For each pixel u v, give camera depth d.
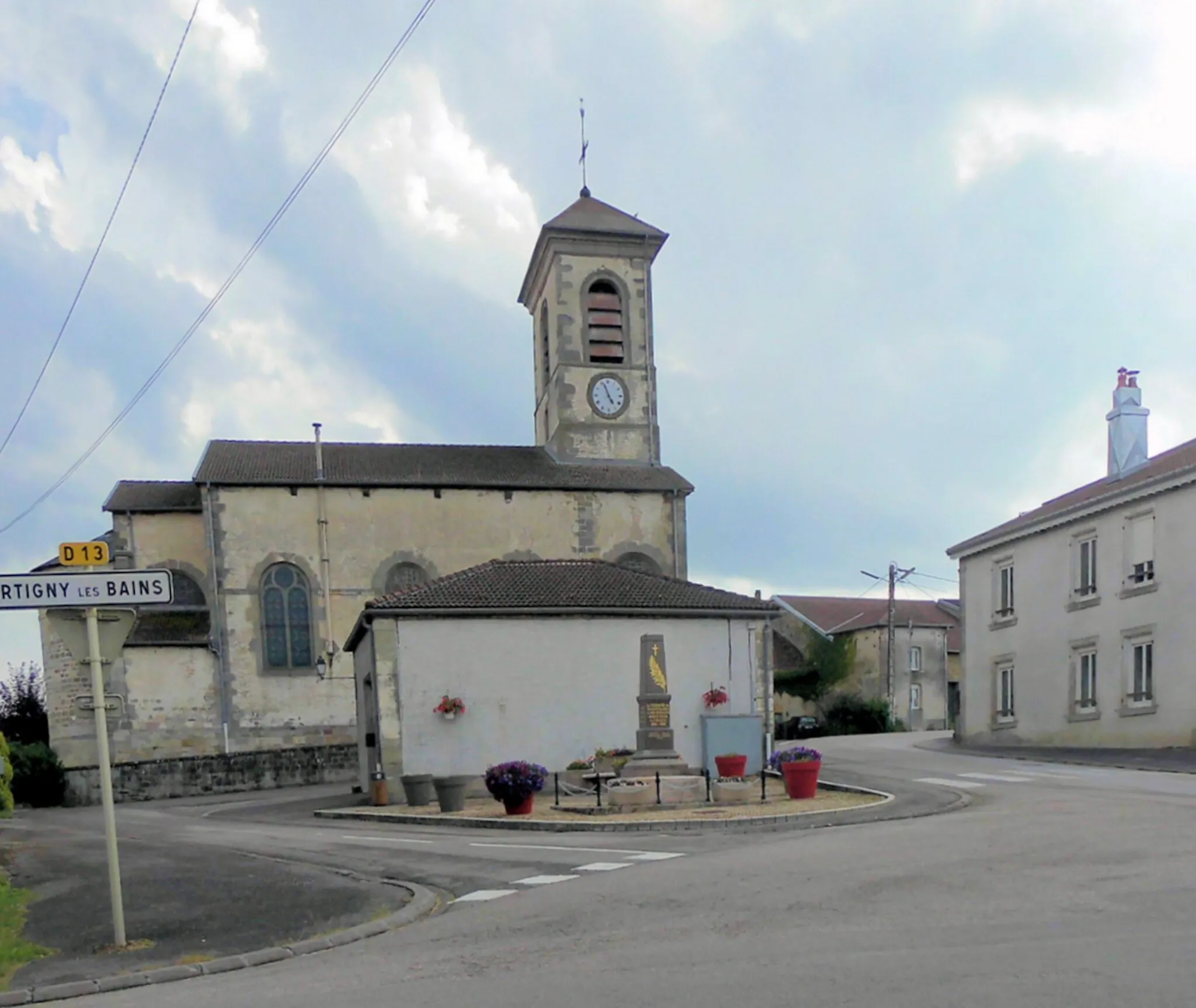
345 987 6.46
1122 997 5.12
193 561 33.62
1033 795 15.93
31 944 8.28
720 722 22.25
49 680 30.30
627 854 11.57
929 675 50.69
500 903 9.02
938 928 6.79
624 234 36.72
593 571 24.38
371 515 32.81
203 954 7.87
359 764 25.89
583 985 5.96
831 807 15.62
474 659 21.58
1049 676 29.66
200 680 30.94
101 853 13.23
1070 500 30.83
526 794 16.55
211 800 25.72
